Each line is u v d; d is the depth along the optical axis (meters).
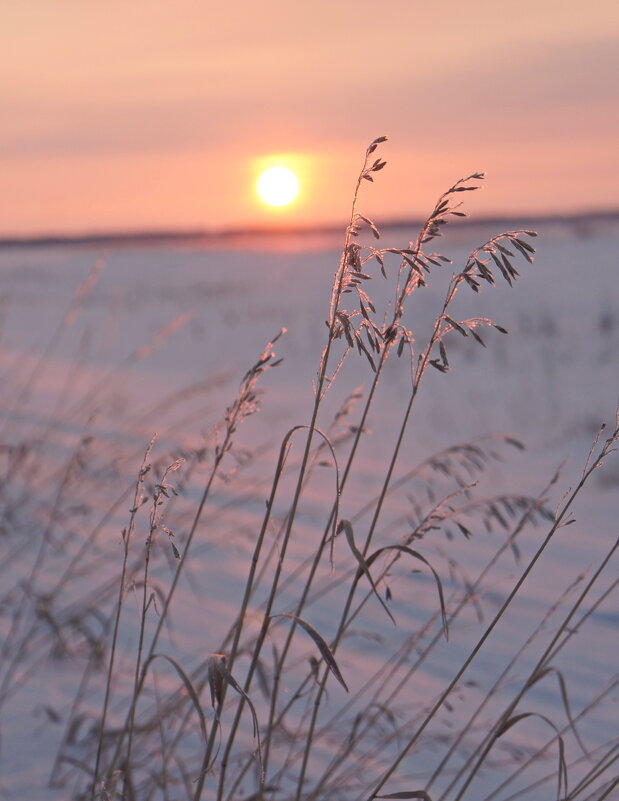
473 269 1.49
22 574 4.22
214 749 2.91
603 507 6.83
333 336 1.53
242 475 6.94
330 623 4.21
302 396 13.45
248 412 1.75
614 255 38.88
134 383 15.06
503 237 1.48
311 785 2.69
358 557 1.51
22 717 3.13
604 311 22.72
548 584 4.94
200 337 23.06
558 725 3.30
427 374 15.36
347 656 3.83
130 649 3.76
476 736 3.16
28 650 3.51
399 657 3.83
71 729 2.81
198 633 3.96
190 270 55.09
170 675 3.53
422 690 3.53
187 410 11.46
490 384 14.35
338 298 1.52
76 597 3.99
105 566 4.38
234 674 3.51
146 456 1.63
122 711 3.22
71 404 11.05
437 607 4.44
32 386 13.42
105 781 1.94
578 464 8.62
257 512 5.75
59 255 84.94
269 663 3.62
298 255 65.88
